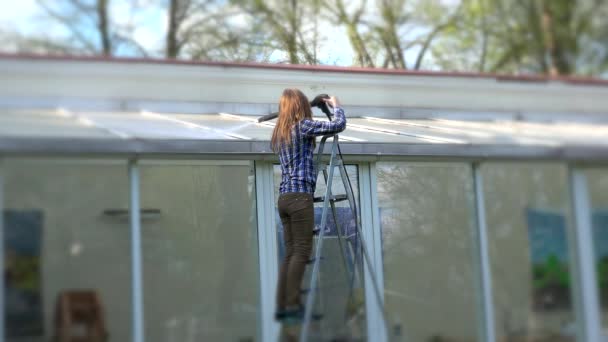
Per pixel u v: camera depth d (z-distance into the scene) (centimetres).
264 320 593
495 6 1589
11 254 493
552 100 882
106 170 536
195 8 1379
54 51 1235
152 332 544
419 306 639
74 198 520
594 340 670
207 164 598
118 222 534
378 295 576
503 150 655
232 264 592
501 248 663
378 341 621
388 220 652
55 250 507
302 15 1476
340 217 643
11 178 500
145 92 728
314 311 605
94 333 512
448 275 652
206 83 765
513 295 659
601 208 692
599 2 1561
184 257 571
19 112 610
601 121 875
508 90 879
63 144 501
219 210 596
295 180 562
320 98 596
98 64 703
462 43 1584
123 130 568
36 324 494
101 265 523
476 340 648
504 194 672
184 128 621
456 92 864
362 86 830
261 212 616
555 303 668
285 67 799
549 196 682
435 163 668
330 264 626
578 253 680
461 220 664
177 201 575
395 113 839
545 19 1585
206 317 570
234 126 672
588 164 696
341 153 616
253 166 621
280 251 618
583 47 1571
